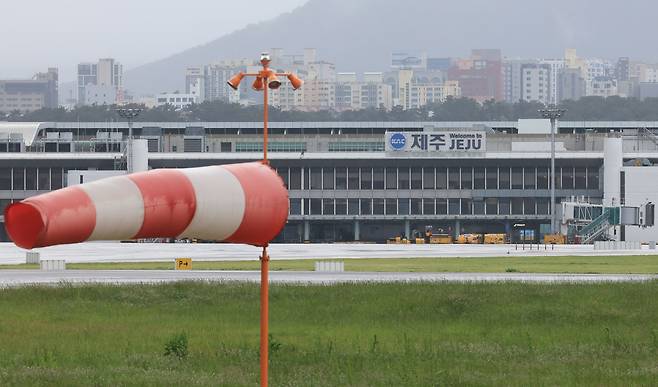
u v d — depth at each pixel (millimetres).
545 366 81625
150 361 81500
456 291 128875
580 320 109562
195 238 41000
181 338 86375
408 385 72688
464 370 79250
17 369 77312
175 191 39312
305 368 78812
